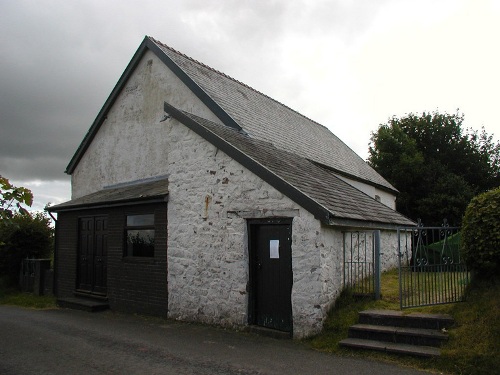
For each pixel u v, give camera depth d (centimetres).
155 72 1362
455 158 2847
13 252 1503
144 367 602
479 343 578
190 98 1266
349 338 680
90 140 1534
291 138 1474
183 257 924
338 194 950
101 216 1210
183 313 915
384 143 2719
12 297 1370
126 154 1405
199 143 914
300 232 740
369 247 943
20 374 579
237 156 836
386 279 992
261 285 811
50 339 779
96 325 910
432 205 2428
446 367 565
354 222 802
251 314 809
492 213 664
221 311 845
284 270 777
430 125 2911
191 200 920
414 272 775
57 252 1356
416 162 2550
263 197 796
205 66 1528
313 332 711
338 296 776
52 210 1337
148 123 1354
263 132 1291
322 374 561
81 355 667
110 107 1470
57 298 1263
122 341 755
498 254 648
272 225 801
